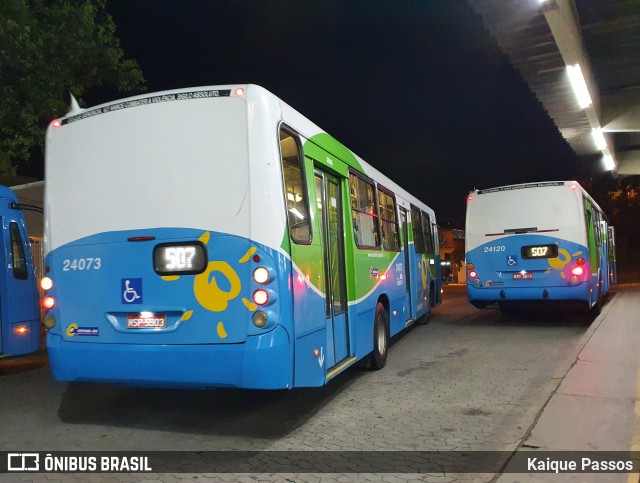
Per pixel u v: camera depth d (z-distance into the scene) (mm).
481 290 12430
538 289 11938
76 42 12734
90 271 5547
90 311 5535
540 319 13906
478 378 7730
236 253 5098
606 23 10289
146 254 5355
